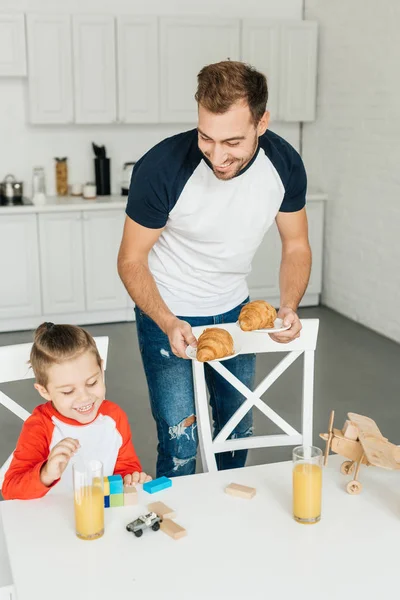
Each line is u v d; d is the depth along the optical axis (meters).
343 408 3.65
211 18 5.04
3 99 5.17
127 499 1.42
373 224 4.91
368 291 5.04
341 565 1.23
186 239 1.99
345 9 5.02
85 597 1.14
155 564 1.23
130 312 5.25
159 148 1.87
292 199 2.02
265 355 4.40
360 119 4.96
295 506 1.36
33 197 5.12
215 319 2.10
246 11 5.44
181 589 1.16
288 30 5.22
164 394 2.11
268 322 1.73
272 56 5.23
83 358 1.55
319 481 1.35
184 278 2.05
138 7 5.22
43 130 5.28
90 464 1.30
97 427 1.66
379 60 4.69
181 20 4.98
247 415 2.21
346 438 1.48
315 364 4.30
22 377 1.77
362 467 1.59
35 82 4.87
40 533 1.33
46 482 1.42
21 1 4.98
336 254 5.42
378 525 1.36
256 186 1.90
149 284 1.95
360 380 4.04
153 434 3.37
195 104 5.14
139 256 1.97
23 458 1.58
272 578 1.19
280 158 1.92
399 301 4.70
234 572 1.21
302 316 5.36
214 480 1.53
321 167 5.51
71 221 4.93
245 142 1.62
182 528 1.32
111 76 4.96
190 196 1.87
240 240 1.98
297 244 2.13
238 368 2.15
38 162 5.32
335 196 5.36
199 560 1.24
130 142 5.46
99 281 5.07
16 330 5.03
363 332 4.96
